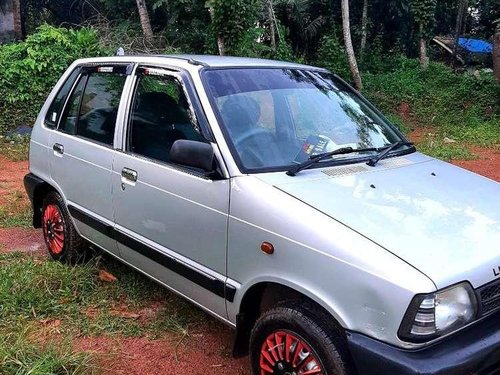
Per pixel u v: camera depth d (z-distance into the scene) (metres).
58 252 4.81
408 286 2.35
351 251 2.52
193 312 4.08
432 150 11.38
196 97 3.41
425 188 3.15
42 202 4.99
